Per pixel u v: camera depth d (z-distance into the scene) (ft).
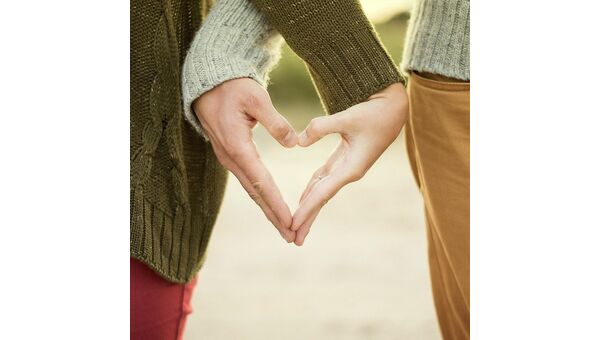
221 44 4.53
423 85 4.91
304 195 4.65
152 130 4.54
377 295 8.82
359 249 10.36
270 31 4.67
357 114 4.53
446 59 4.79
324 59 4.55
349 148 4.58
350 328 7.86
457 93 4.80
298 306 8.41
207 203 4.83
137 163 4.52
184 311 4.75
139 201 4.50
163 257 4.56
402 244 10.53
